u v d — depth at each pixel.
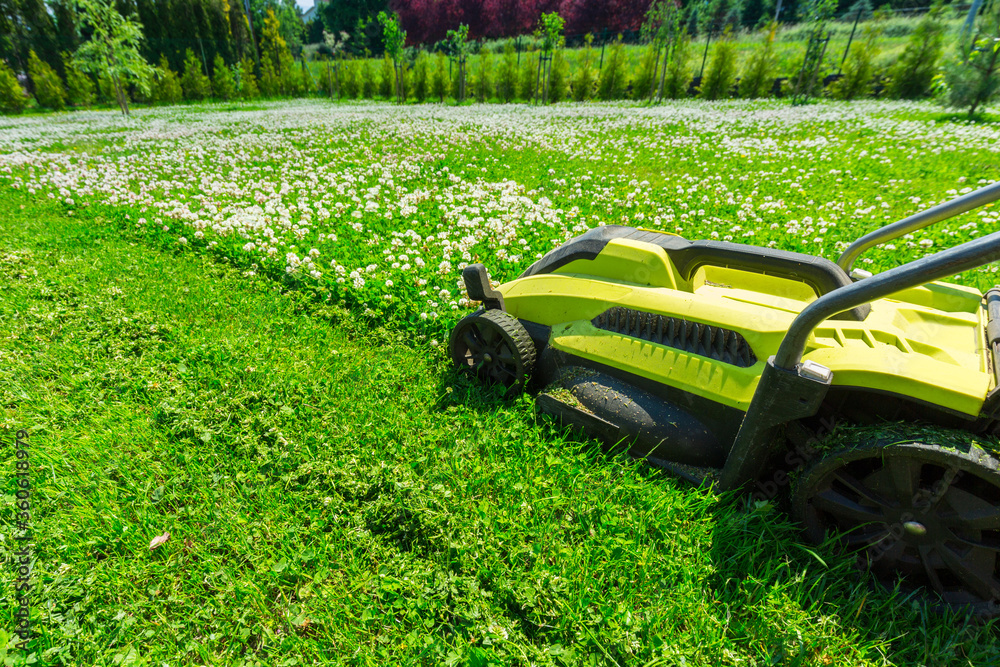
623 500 2.52
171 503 2.63
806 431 2.21
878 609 1.99
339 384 3.55
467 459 2.83
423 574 2.19
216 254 6.03
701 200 8.05
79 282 5.18
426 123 18.84
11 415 3.25
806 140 12.74
